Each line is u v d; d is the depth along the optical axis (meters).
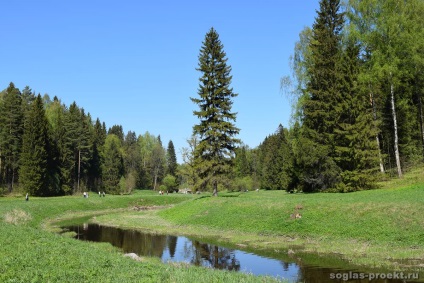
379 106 46.69
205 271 16.05
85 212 56.19
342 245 23.05
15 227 25.72
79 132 99.75
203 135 45.38
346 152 37.81
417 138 49.72
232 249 25.09
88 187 104.75
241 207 34.62
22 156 73.12
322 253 21.91
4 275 12.30
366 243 22.73
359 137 37.00
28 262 14.50
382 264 18.36
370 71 42.06
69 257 16.11
